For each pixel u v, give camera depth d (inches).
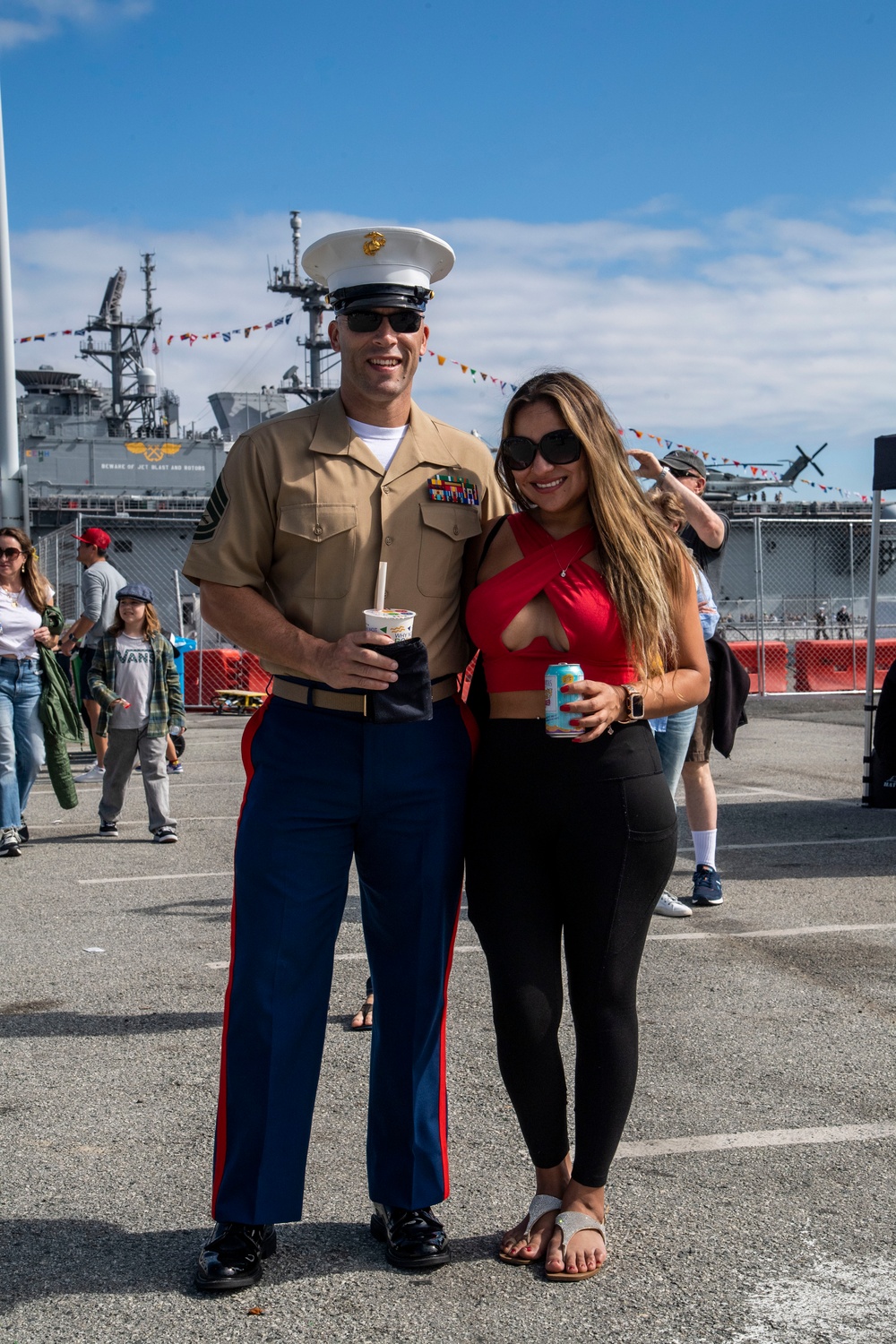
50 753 302.2
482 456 110.9
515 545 104.9
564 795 99.3
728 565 1520.7
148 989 183.2
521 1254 100.7
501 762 101.4
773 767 448.8
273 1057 99.7
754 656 784.3
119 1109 135.9
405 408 106.3
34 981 187.6
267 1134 99.1
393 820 101.3
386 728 100.3
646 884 100.9
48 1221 109.2
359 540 101.4
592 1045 100.7
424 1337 89.7
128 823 347.9
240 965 101.0
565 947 103.1
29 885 261.4
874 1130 127.9
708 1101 136.4
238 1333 90.3
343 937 216.1
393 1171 102.4
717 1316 92.4
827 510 1979.6
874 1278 98.0
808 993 177.3
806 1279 97.7
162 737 315.6
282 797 100.7
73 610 763.4
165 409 2310.5
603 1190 102.6
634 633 100.3
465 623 105.3
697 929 215.5
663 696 102.5
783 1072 145.3
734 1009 170.1
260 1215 98.4
